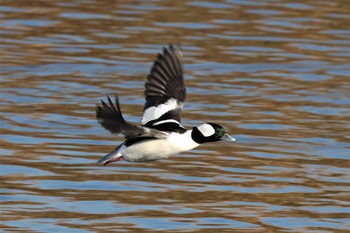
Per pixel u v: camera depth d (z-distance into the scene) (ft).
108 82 68.95
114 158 34.94
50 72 70.69
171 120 35.81
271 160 54.60
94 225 44.16
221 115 62.34
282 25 84.69
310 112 63.87
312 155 55.57
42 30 81.15
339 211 46.93
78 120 60.80
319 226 44.93
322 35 82.43
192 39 79.92
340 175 52.29
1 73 69.82
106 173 51.67
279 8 90.27
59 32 80.74
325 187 50.37
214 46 78.43
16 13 85.66
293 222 45.24
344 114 63.72
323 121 62.13
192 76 70.79
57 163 52.95
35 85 67.56
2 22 82.74
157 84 36.65
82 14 86.17
